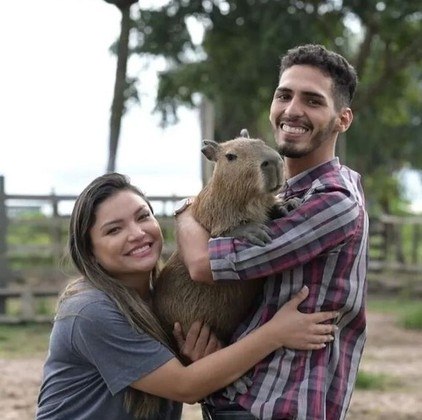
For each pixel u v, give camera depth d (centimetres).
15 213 1644
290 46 1337
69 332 326
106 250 335
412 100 1694
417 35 1427
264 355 316
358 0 1365
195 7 1366
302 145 337
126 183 342
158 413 335
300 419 308
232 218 345
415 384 857
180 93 1507
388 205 2417
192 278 337
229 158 354
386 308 1509
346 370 329
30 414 704
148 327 328
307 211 317
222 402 324
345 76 342
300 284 320
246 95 1473
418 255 2150
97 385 329
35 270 1334
